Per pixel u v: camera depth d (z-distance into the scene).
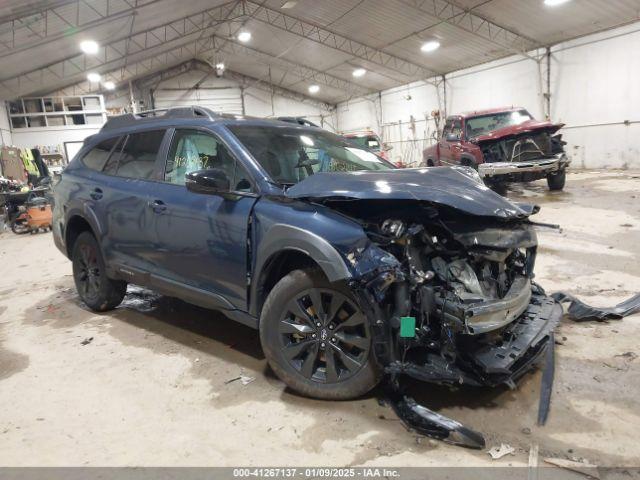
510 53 18.30
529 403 2.59
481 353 2.49
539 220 7.57
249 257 2.88
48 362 3.44
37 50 14.54
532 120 10.95
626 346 3.20
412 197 2.42
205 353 3.46
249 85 30.53
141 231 3.59
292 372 2.74
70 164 4.63
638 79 14.02
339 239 2.45
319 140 3.70
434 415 2.37
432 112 21.78
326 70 25.89
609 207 8.23
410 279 2.38
